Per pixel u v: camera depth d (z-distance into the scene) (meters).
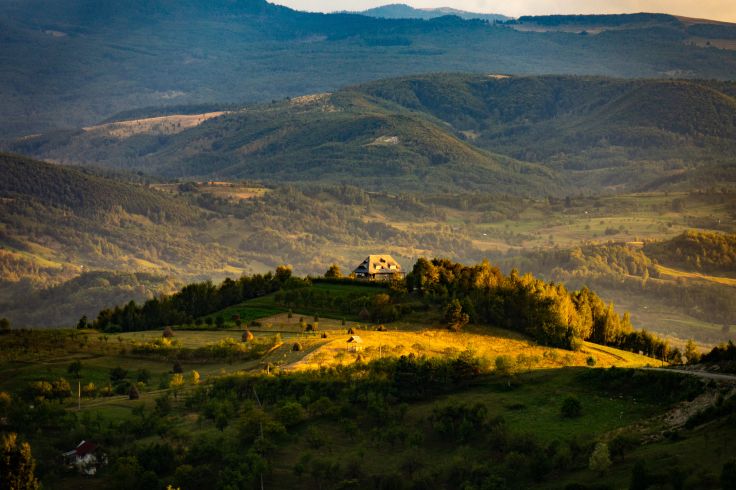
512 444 183.25
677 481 140.38
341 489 178.12
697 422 171.12
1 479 176.38
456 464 178.50
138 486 182.38
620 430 181.62
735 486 130.25
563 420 194.75
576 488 153.75
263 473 182.88
